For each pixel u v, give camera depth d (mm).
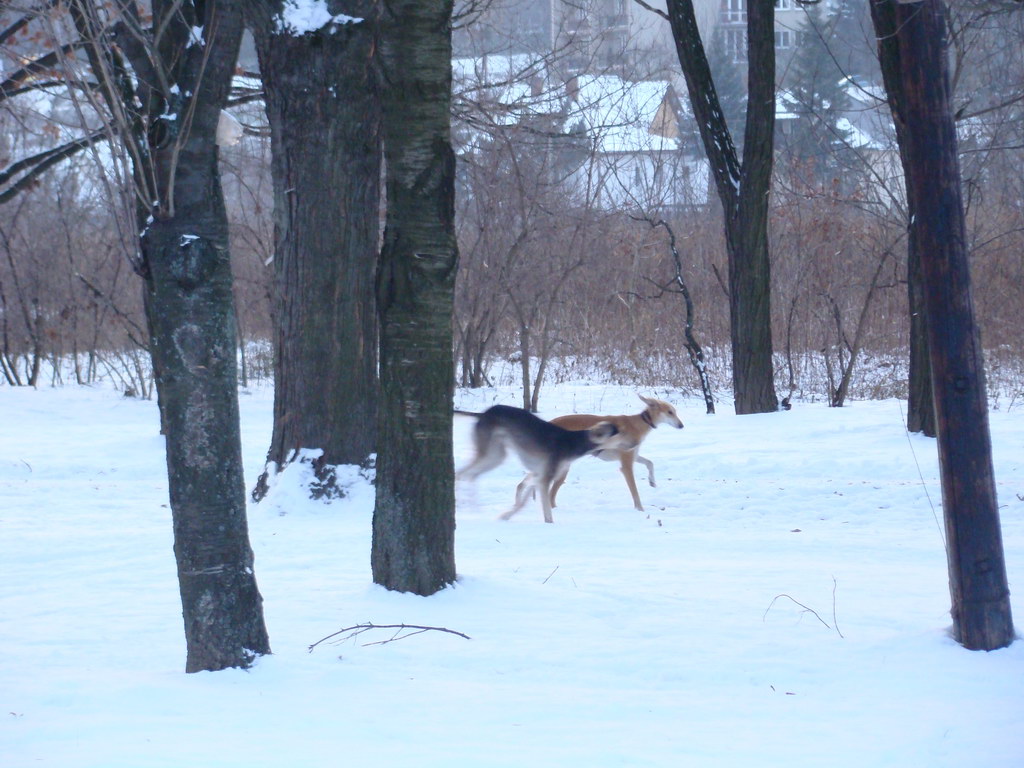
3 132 28000
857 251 34031
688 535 13297
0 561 11836
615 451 15609
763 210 24438
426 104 8992
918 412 20703
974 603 7918
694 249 36312
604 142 33688
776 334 33344
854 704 6660
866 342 33000
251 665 7348
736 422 23578
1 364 35781
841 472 17922
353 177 15000
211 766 5266
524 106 23234
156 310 7121
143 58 7129
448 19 9055
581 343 35344
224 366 7234
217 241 7105
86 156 18703
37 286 34688
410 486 9594
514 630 8508
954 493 7977
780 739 5922
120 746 5609
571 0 27219
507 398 29156
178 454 7230
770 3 23281
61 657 7914
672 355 34562
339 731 5980
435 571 9656
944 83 7945
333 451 15156
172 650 8148
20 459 20297
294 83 14727
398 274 9344
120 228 7188
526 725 6172
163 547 12578
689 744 5820
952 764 5496
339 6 14570
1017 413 23562
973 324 8000
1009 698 6777
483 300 30984
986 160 28172
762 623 8719
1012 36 23391
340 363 15125
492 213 28516
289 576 10852
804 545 12586
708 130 24500
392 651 7836
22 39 17938
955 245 7973
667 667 7461
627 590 9938
